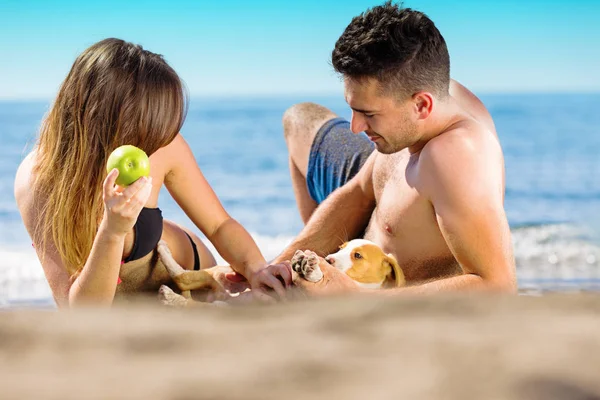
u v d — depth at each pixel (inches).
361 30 151.6
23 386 54.4
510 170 804.6
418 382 52.6
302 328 72.9
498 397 49.1
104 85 149.5
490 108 1744.6
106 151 149.6
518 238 382.0
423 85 151.9
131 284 158.7
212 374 56.1
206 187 175.5
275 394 51.1
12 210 555.8
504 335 66.4
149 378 55.6
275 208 567.5
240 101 2167.8
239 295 150.8
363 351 62.3
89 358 62.1
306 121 232.5
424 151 154.8
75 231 152.1
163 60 159.3
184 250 179.2
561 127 1293.1
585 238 377.4
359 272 157.5
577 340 63.4
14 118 1429.6
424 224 158.6
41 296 277.3
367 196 185.0
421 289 140.6
